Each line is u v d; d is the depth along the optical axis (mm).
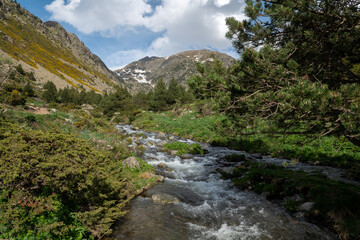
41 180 4539
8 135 5215
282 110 4004
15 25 155625
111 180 6969
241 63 5301
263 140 17641
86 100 75812
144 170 11109
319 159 12531
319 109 3639
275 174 9859
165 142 21359
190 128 28156
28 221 4203
